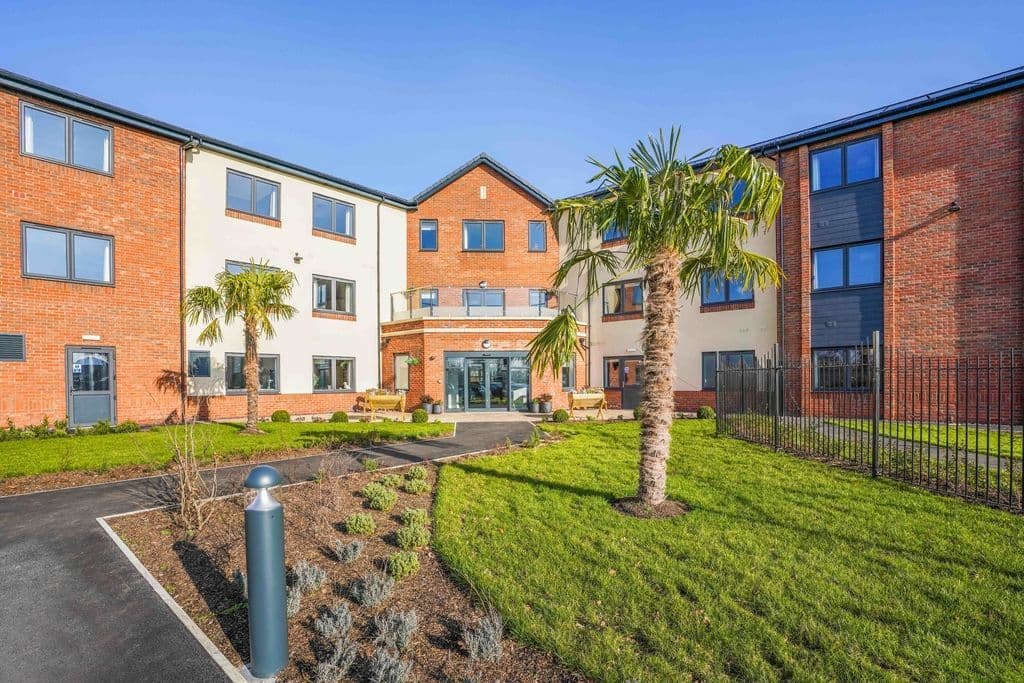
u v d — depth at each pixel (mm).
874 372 7312
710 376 18000
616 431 12859
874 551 4492
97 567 4539
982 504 5793
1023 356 10680
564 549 4637
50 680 3045
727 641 3162
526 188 22312
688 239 5844
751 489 6516
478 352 19328
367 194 20375
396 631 3201
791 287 15758
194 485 5797
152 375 14391
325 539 5055
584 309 21922
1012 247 12320
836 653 3025
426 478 7602
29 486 7336
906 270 13734
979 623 3334
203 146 15664
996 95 12633
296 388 17984
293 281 16578
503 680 2885
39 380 12453
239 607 3844
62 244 12953
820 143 15250
